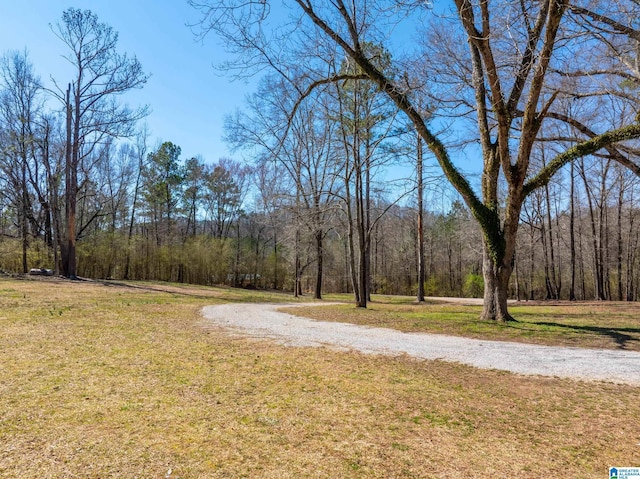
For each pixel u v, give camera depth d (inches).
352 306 710.5
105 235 1242.6
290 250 1244.5
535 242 1178.0
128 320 405.1
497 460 130.3
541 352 293.4
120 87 941.2
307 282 1770.4
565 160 399.2
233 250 1573.6
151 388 190.5
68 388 184.7
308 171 819.4
